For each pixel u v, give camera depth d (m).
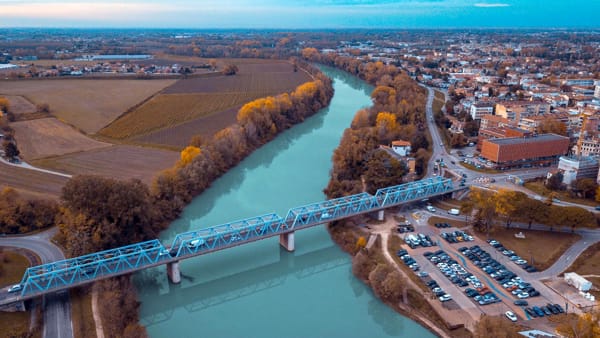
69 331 155.50
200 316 186.00
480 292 183.25
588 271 196.12
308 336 170.75
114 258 181.12
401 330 170.75
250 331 174.88
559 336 153.25
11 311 162.75
